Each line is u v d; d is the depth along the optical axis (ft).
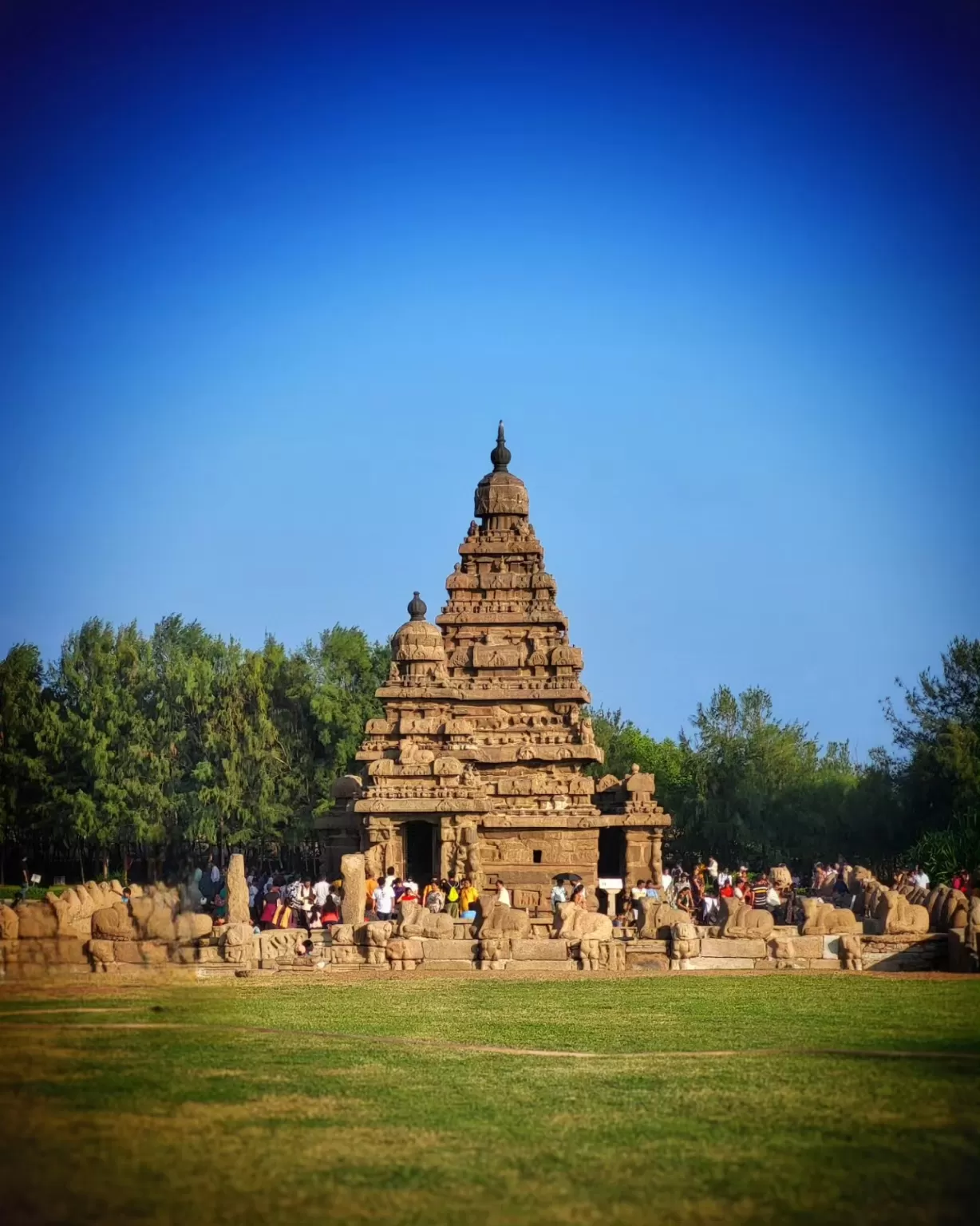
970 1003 136.67
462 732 235.40
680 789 352.28
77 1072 94.84
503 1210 75.36
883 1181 80.12
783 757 338.75
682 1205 76.38
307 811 324.39
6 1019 110.01
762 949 166.09
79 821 297.74
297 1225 72.13
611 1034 122.31
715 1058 111.86
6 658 322.96
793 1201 77.05
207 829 299.58
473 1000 141.69
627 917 194.39
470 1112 94.43
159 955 136.15
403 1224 73.15
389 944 164.25
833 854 325.83
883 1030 122.42
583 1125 91.40
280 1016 128.36
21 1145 78.69
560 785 233.55
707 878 248.93
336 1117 91.50
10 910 135.23
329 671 339.57
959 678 324.60
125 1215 71.51
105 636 313.73
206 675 316.60
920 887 204.33
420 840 237.66
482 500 257.96
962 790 298.35
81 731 303.68
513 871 229.86
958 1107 94.68
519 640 248.93
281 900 193.06
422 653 243.40
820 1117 92.73
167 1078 96.58
